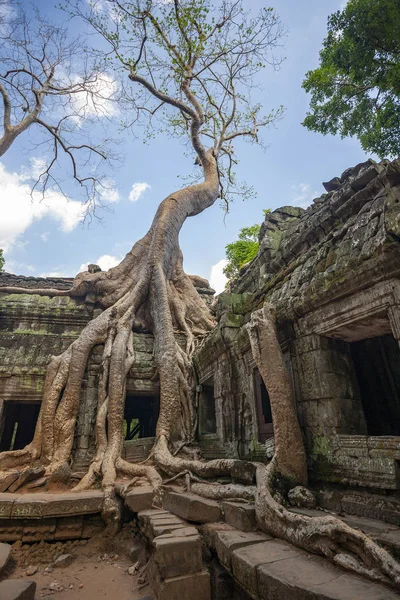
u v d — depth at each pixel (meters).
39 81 14.42
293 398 4.93
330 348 5.02
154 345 10.97
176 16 13.48
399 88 8.42
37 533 5.80
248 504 4.39
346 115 10.13
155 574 4.00
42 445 8.77
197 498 4.91
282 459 4.48
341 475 4.21
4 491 7.02
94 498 6.20
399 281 3.82
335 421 4.54
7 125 13.09
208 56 14.48
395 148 9.48
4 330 12.08
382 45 8.23
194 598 3.47
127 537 5.93
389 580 2.42
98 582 4.64
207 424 9.67
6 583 3.48
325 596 2.28
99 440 8.81
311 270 5.61
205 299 16.83
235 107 16.72
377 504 3.62
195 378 10.32
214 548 4.02
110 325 10.82
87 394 9.98
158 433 9.16
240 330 7.15
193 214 15.11
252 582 2.90
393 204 3.77
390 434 5.46
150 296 12.13
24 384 10.12
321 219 6.66
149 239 13.75
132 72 14.00
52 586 4.50
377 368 5.82
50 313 12.31
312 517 3.28
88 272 13.45
